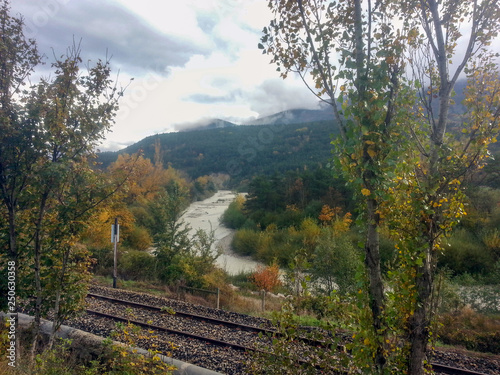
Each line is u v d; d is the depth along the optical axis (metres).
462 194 2.97
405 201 2.95
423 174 3.14
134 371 4.25
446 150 3.13
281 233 28.03
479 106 3.18
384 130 2.73
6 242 4.82
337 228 24.44
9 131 4.38
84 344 5.84
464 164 3.03
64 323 7.57
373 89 2.72
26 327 6.46
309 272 15.73
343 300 3.18
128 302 10.16
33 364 4.51
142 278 15.49
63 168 4.36
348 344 2.88
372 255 2.84
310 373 3.20
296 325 3.43
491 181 22.25
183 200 18.91
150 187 35.38
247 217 37.22
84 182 4.90
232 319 9.18
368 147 2.67
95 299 10.37
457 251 19.56
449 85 3.28
